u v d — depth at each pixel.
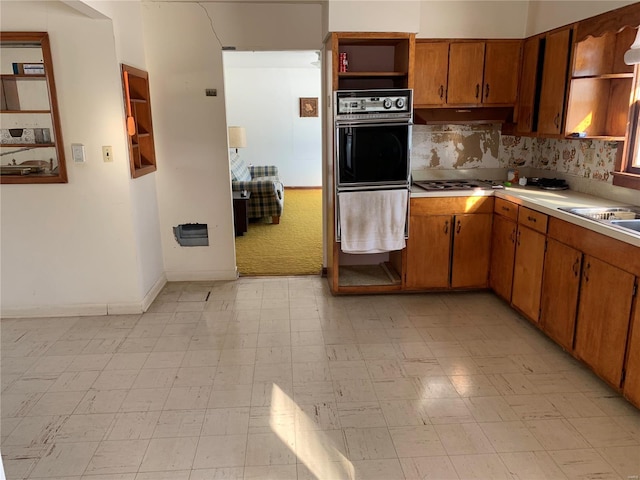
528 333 3.20
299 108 8.92
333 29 3.35
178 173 4.07
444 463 2.01
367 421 2.29
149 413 2.37
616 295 2.36
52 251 3.45
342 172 3.53
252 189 6.24
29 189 3.32
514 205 3.39
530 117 3.60
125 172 3.35
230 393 2.54
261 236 5.84
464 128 4.07
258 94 8.84
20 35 3.07
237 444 2.14
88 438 2.19
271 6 3.82
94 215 3.41
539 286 3.09
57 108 3.21
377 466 2.00
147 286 3.76
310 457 2.05
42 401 2.48
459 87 3.72
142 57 3.77
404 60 3.56
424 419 2.30
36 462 2.04
